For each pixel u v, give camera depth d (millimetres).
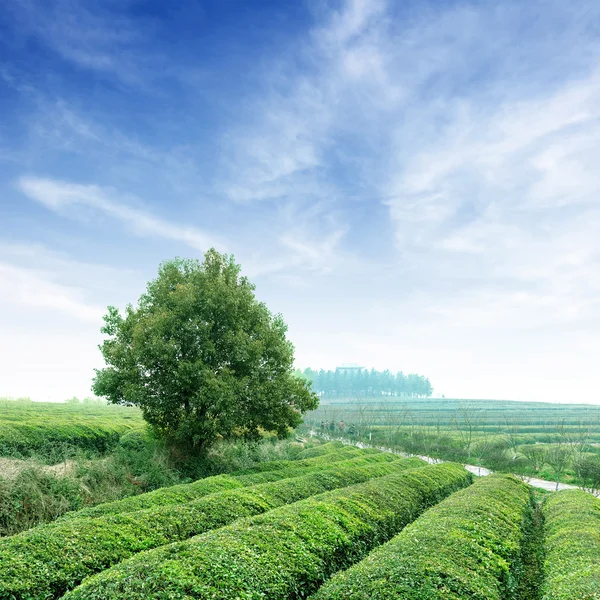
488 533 15430
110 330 27844
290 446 42750
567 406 156375
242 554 11156
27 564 10680
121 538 12875
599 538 16234
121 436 29891
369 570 11016
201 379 25453
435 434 61125
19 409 37656
